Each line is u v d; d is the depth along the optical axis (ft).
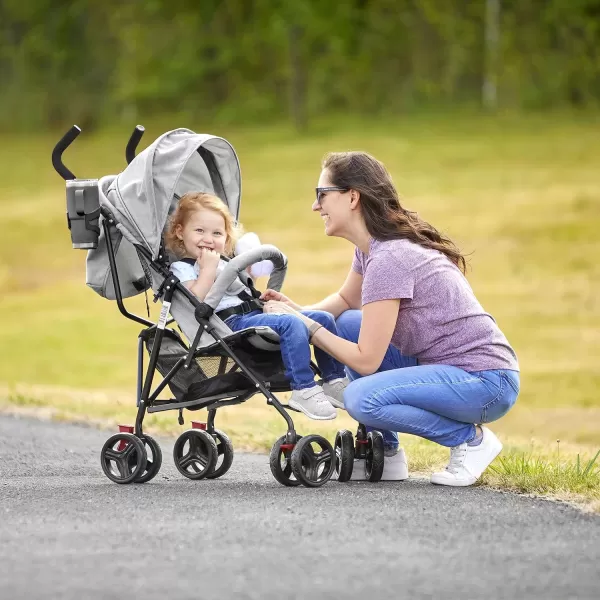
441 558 32.50
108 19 457.27
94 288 49.73
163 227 47.19
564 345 162.91
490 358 45.50
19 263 261.03
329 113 404.36
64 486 46.65
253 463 55.93
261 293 48.65
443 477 45.91
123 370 158.30
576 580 30.40
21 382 147.74
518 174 293.64
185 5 448.65
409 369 45.29
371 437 47.11
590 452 64.64
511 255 225.76
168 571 30.86
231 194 52.44
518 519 38.27
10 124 450.30
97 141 413.39
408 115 388.16
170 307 46.88
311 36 414.62
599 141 329.11
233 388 46.29
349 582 29.81
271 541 34.42
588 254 223.10
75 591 28.91
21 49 461.37
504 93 386.93
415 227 46.47
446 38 399.03
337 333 49.06
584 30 388.78
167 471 52.37
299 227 263.49
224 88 435.94
